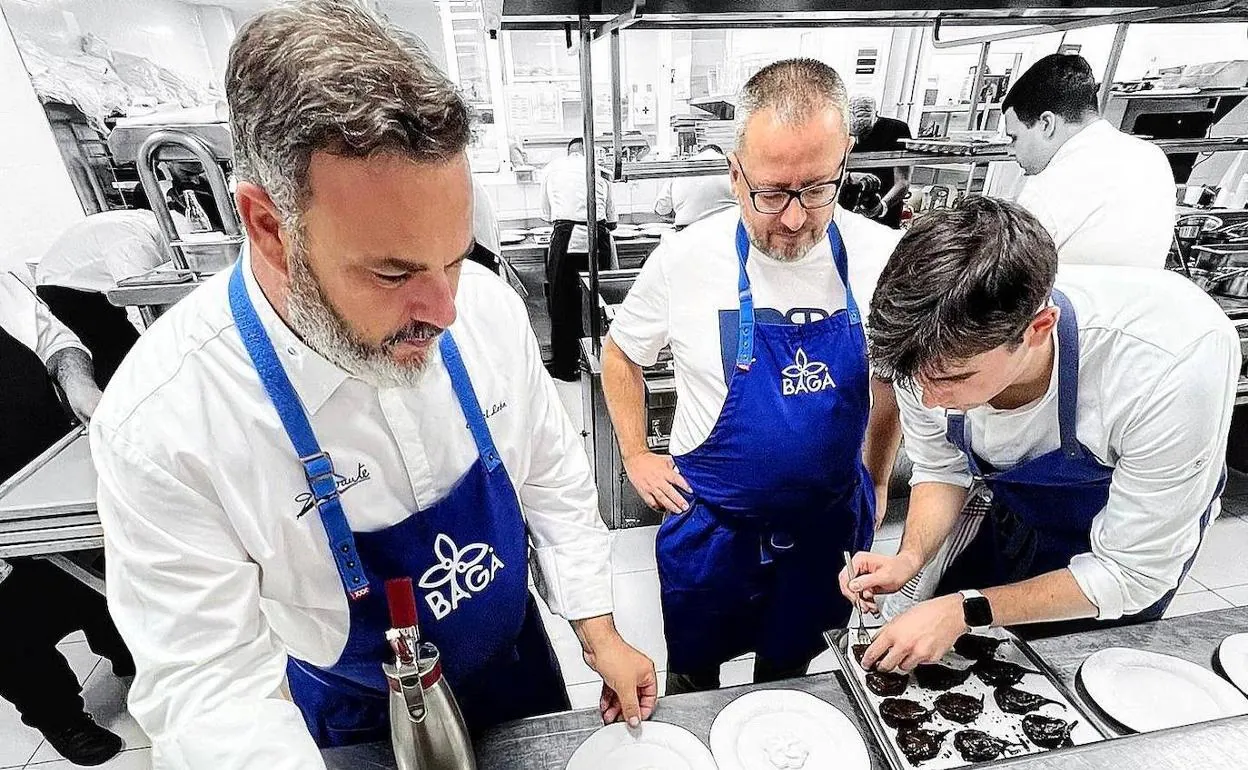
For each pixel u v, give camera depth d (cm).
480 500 79
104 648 186
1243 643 87
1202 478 84
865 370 123
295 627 79
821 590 138
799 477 124
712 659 147
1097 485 105
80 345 193
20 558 157
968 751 77
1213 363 83
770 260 120
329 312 56
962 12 166
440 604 79
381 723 89
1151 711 79
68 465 153
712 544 133
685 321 128
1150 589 89
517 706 99
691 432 134
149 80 274
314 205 49
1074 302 93
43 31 232
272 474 68
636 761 76
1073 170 182
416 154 46
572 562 96
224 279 70
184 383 65
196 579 66
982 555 129
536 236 429
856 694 85
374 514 74
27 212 238
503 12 149
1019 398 97
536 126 480
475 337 81
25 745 185
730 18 159
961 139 208
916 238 78
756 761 76
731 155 118
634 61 455
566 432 99
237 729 62
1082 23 149
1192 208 282
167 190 198
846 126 109
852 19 174
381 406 69
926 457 124
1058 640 92
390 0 422
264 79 47
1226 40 381
